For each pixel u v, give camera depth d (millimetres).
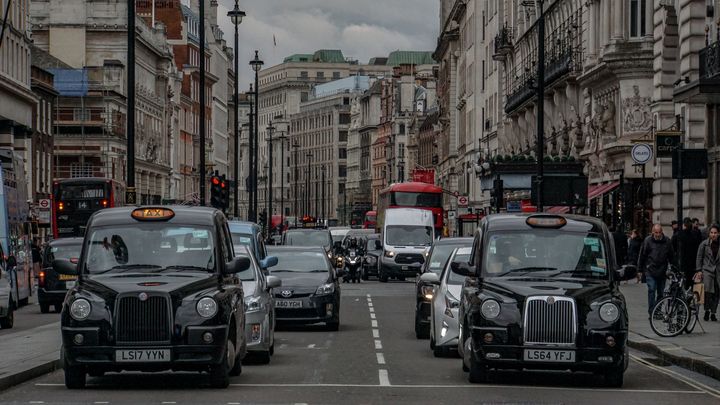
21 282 49375
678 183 33188
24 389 19891
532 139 87500
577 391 20078
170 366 19422
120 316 19250
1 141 82562
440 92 167250
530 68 88500
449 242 32969
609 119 62375
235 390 19766
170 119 146625
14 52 86938
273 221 194375
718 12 46000
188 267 20641
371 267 78312
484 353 20172
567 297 20062
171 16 165875
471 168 124000
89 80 115750
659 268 33875
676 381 22109
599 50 64500
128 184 39156
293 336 32219
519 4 94125
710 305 34219
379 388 20156
